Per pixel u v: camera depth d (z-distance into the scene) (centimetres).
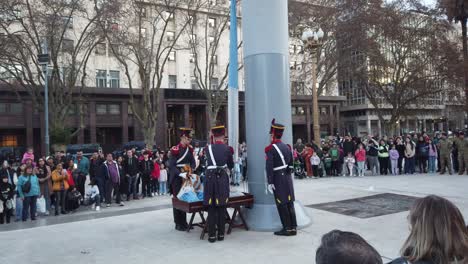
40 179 1138
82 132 3934
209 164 678
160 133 4253
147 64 2956
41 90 2933
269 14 774
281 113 768
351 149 1812
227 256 582
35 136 3953
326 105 5684
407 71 2872
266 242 648
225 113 4578
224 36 4716
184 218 766
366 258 150
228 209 922
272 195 747
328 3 2870
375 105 3198
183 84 4509
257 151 761
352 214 845
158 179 1483
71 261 588
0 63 2623
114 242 693
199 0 3003
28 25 2781
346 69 2973
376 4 2723
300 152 1823
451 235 204
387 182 1414
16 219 1073
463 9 2489
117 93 4069
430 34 2767
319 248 161
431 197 220
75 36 3145
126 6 3158
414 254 212
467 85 2625
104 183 1242
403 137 1897
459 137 1616
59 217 1051
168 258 585
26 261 596
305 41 1739
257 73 771
